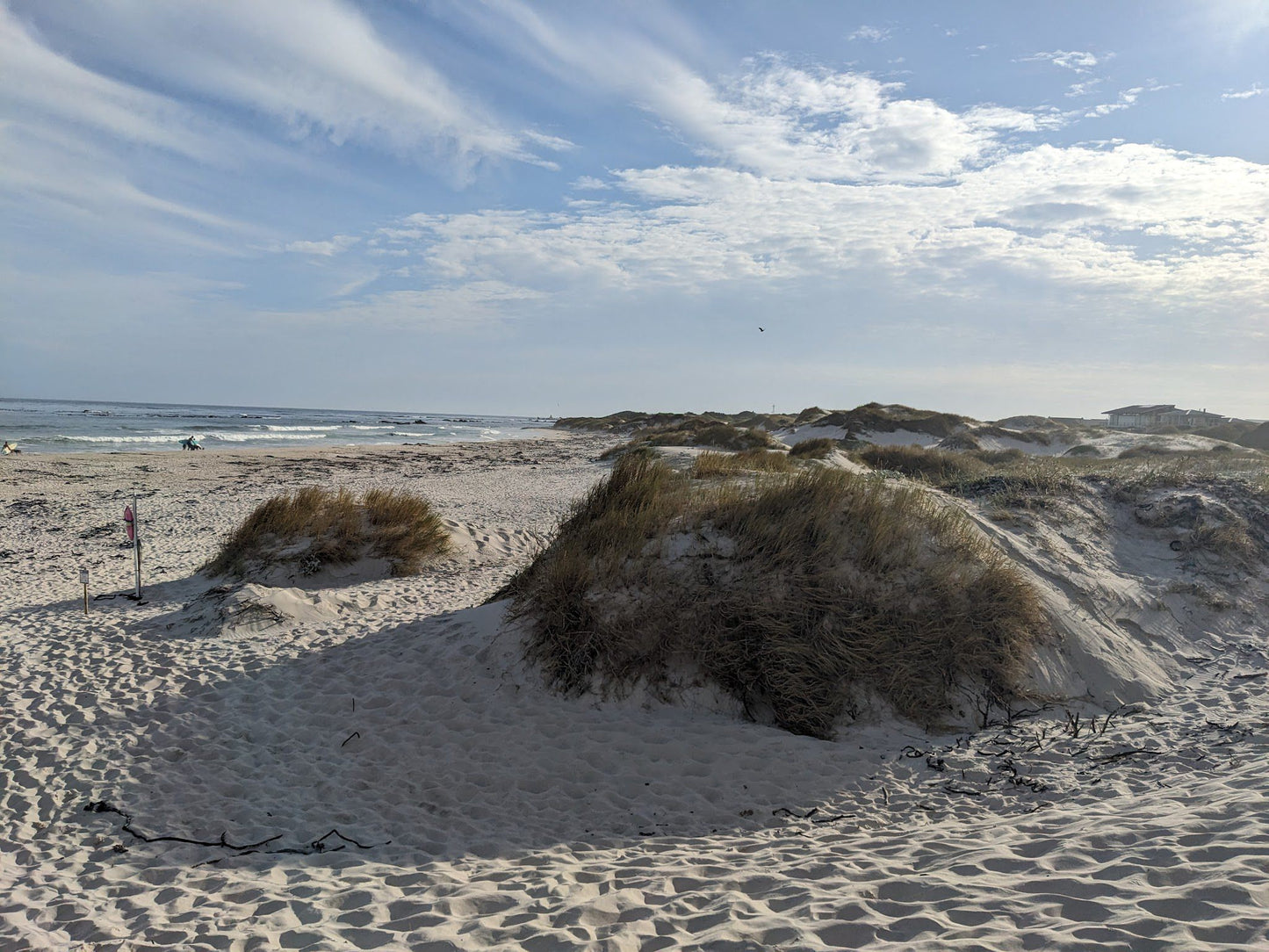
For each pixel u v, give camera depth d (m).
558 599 7.09
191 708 6.61
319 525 11.55
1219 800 4.08
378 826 4.85
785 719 6.24
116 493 21.62
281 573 10.70
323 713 6.47
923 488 10.42
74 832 4.79
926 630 6.85
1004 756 5.65
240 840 4.67
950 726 6.30
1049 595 8.31
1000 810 4.79
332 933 3.54
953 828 4.41
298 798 5.20
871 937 3.05
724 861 4.18
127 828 4.79
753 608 6.75
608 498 8.73
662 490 8.45
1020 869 3.55
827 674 6.45
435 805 5.10
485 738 5.92
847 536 7.53
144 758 5.75
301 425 79.00
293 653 7.85
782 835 4.59
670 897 3.72
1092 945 2.73
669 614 6.84
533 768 5.51
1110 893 3.12
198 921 3.73
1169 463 14.48
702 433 33.44
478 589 10.59
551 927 3.47
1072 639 7.46
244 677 7.26
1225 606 9.29
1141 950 2.66
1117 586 9.22
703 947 3.15
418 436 68.44
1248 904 2.82
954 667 6.74
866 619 6.84
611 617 6.87
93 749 5.86
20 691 6.94
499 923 3.57
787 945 3.05
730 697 6.45
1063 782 5.14
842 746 5.86
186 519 17.20
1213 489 12.08
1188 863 3.26
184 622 8.95
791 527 7.43
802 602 6.84
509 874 4.14
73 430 52.53
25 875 4.28
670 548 7.46
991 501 11.58
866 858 3.98
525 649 7.04
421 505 12.87
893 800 5.05
